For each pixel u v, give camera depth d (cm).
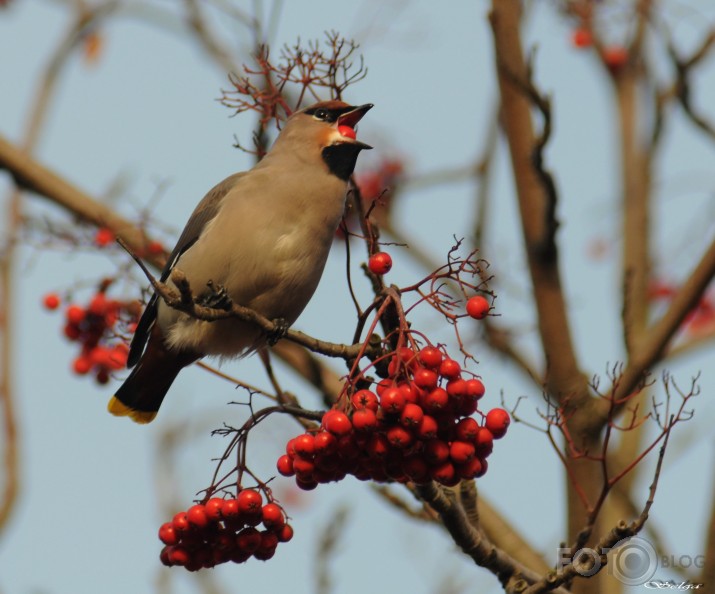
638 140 1458
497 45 1162
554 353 1101
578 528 1055
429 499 860
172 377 1124
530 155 1083
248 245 1058
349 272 897
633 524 813
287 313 1091
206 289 1067
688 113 1308
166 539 824
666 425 848
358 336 884
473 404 779
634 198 1411
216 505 813
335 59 1024
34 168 1257
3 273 1351
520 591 888
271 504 830
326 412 813
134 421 1131
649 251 1394
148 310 1095
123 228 1195
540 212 1127
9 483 1277
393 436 757
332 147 1106
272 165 1106
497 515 1091
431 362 773
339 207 1095
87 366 1172
